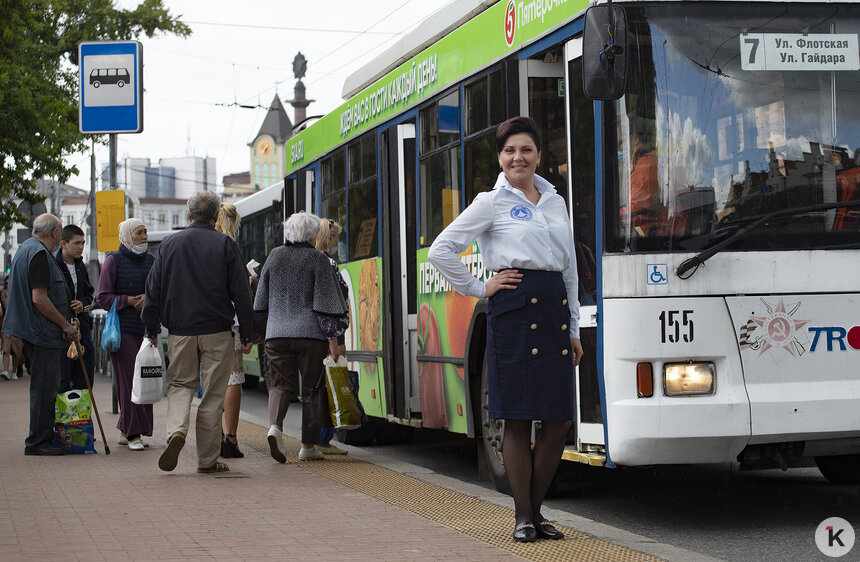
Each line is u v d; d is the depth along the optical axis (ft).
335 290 31.89
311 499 24.94
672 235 21.62
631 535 21.13
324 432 35.01
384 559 18.33
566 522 22.79
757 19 22.30
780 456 22.06
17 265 33.04
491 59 27.50
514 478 19.99
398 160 33.99
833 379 21.80
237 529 21.08
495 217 19.74
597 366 22.07
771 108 22.21
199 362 29.37
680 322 21.36
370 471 30.17
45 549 19.07
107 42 44.24
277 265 31.83
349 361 39.06
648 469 31.73
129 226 35.06
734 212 21.81
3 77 80.84
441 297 30.66
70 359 37.50
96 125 44.34
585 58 20.83
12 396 61.46
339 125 40.55
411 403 33.55
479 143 28.17
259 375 65.87
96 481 27.71
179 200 466.70
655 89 21.91
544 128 25.32
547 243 19.60
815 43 22.47
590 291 22.85
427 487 27.04
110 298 34.42
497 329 19.60
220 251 28.84
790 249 21.80
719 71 22.09
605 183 22.03
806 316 21.75
